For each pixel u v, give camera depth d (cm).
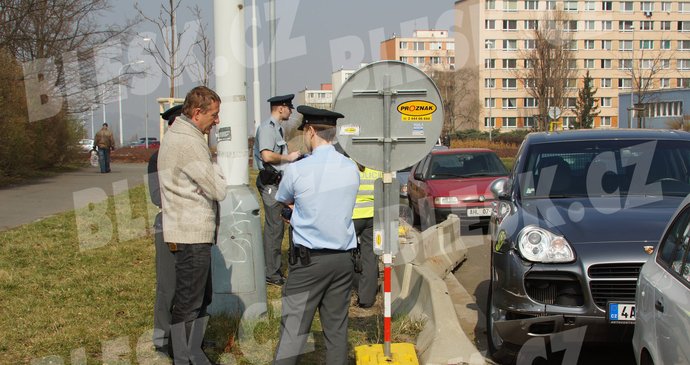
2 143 1969
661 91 6044
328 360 484
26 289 741
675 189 637
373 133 536
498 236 593
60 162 2588
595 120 7756
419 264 832
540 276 530
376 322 696
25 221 1262
